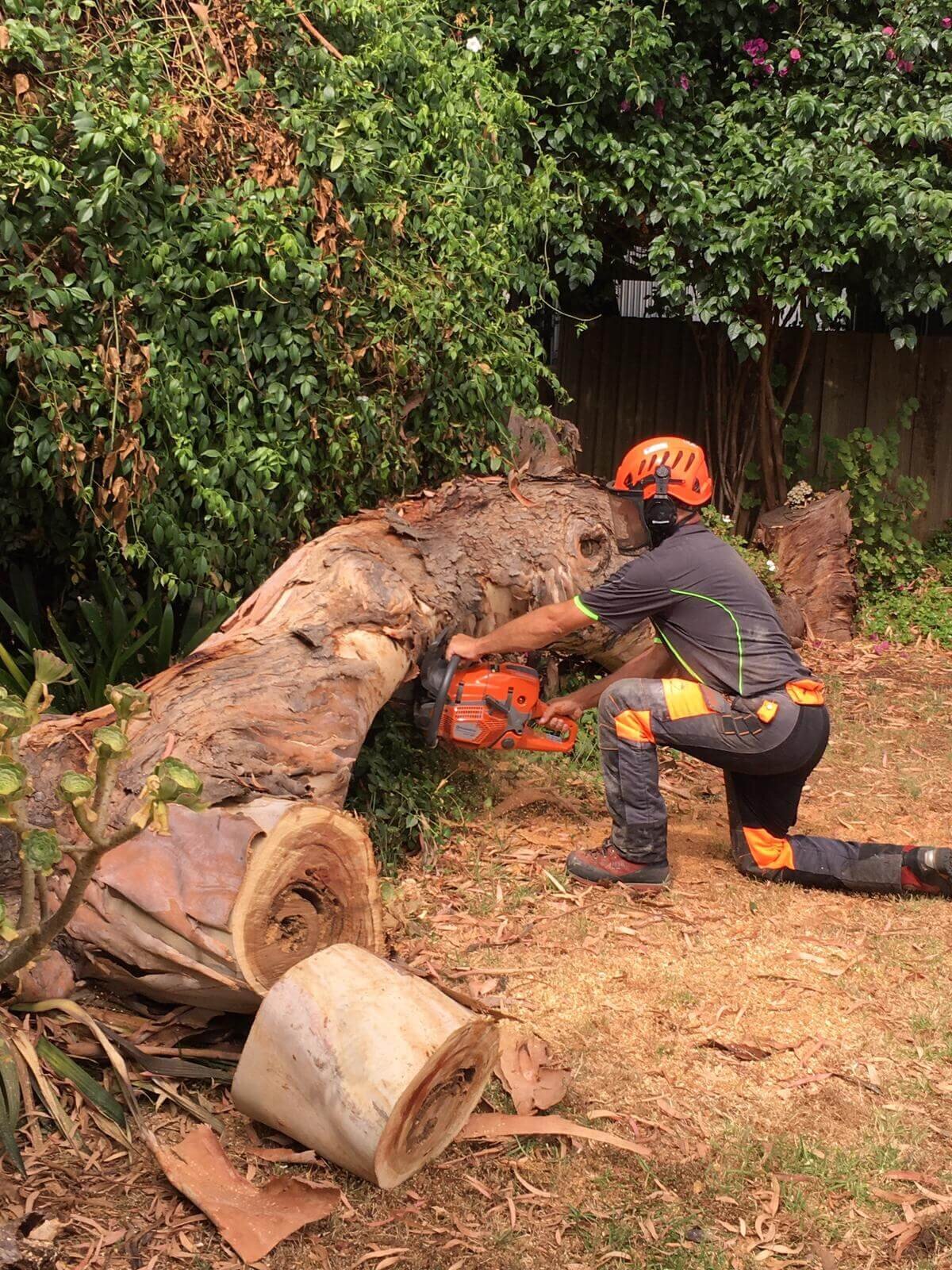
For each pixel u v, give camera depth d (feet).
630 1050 10.84
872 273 26.89
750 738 13.20
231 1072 9.89
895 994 11.93
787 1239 8.59
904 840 16.07
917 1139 9.70
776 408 30.55
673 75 25.91
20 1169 8.50
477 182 18.92
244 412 15.87
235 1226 8.21
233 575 16.63
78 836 10.08
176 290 14.90
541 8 23.85
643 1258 8.33
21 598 16.57
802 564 26.55
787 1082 10.46
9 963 8.07
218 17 16.22
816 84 26.71
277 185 15.85
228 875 9.55
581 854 14.17
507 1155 9.35
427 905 13.39
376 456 17.37
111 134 13.92
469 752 17.33
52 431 14.11
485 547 16.22
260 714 11.61
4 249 13.58
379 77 17.95
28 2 14.01
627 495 13.73
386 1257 8.24
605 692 13.79
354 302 16.72
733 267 26.32
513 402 19.35
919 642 26.89
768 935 13.07
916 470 32.24
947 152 27.04
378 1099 8.44
